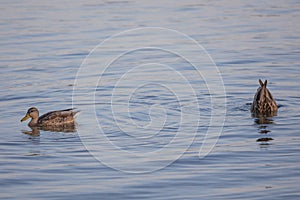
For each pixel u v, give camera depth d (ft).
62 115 120.67
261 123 117.29
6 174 93.25
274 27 208.33
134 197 83.71
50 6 257.55
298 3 253.65
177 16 230.27
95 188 87.20
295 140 106.11
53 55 176.96
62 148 106.42
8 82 150.51
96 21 222.28
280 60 166.50
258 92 125.39
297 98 134.10
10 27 215.72
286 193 83.71
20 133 116.37
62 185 88.63
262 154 99.55
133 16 230.27
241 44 185.98
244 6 251.19
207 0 269.23
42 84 148.66
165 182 88.99
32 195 85.05
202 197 83.05
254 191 84.69
